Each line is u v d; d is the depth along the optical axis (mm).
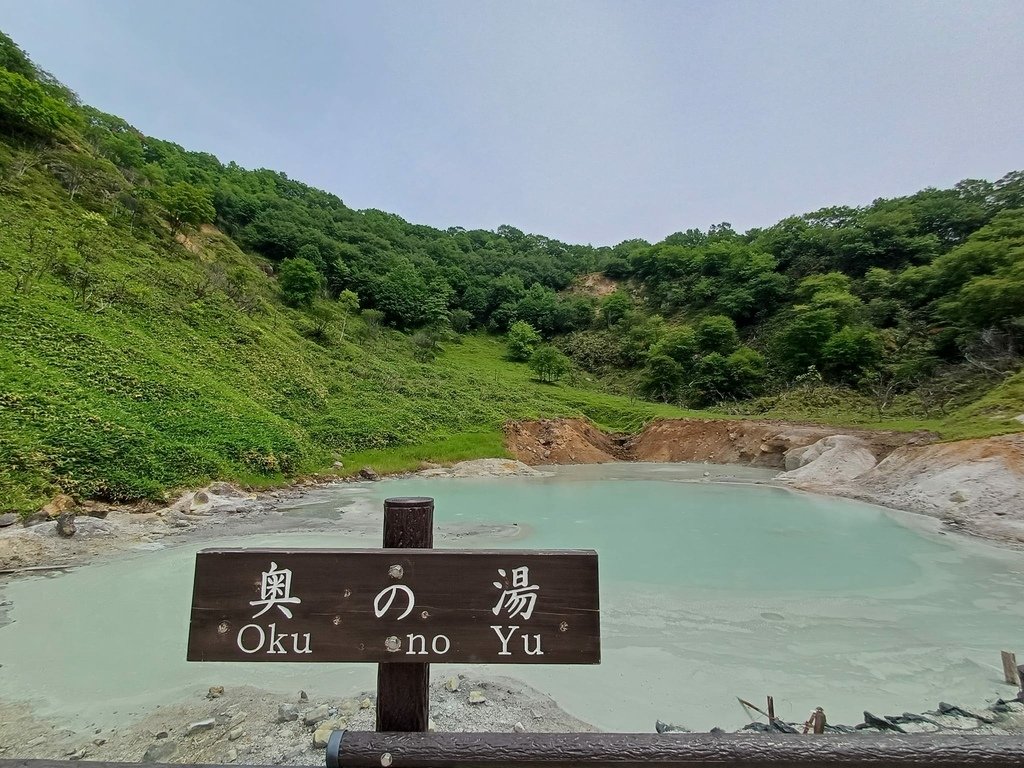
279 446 17672
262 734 3998
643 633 6328
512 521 12664
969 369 30172
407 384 32844
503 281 66812
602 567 8930
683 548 10156
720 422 31281
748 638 6195
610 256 80375
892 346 37062
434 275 63969
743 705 4723
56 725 4203
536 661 1835
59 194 26859
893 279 43250
